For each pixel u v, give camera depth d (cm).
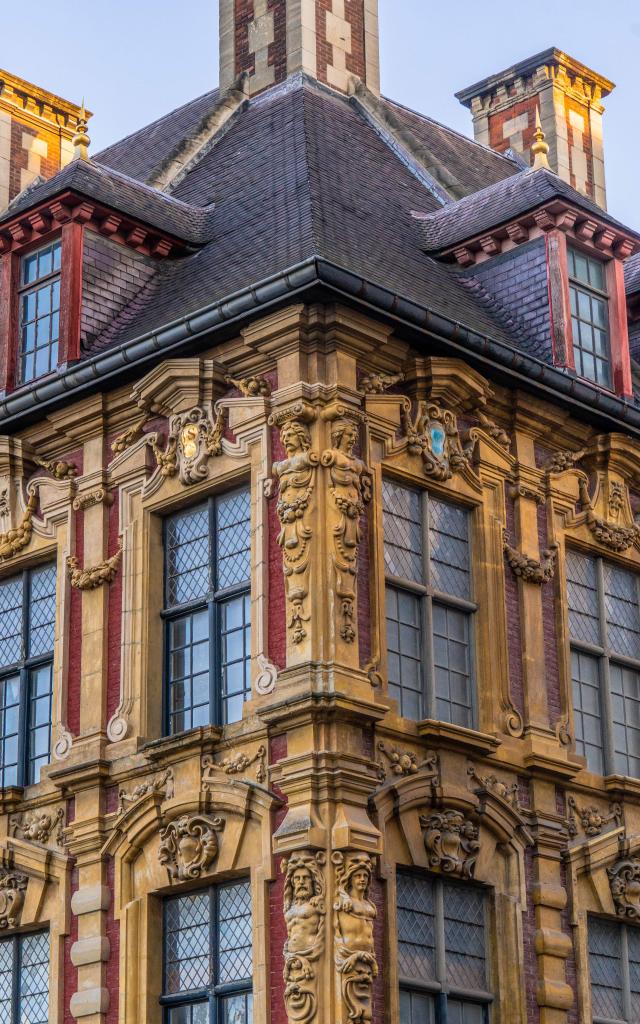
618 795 5159
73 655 5131
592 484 5500
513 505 5238
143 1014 4644
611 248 5681
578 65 7369
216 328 4919
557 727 5100
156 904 4753
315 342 4834
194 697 4891
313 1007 4262
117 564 5106
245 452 4878
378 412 4903
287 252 5184
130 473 5131
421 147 6297
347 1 6625
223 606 4909
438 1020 4594
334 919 4328
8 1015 4997
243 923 4588
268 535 4769
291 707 4497
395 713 4672
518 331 5509
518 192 5603
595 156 7362
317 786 4444
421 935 4619
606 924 5084
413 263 5522
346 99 6481
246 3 6644
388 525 4909
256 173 5891
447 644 4972
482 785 4819
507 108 7362
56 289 5516
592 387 5391
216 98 6644
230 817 4609
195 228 5722
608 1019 4988
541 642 5138
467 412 5181
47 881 4959
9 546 5375
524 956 4775
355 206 5631
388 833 4553
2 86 6869
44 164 6975
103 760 4900
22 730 5247
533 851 4900
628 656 5475
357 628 4641
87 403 5244
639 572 5600
